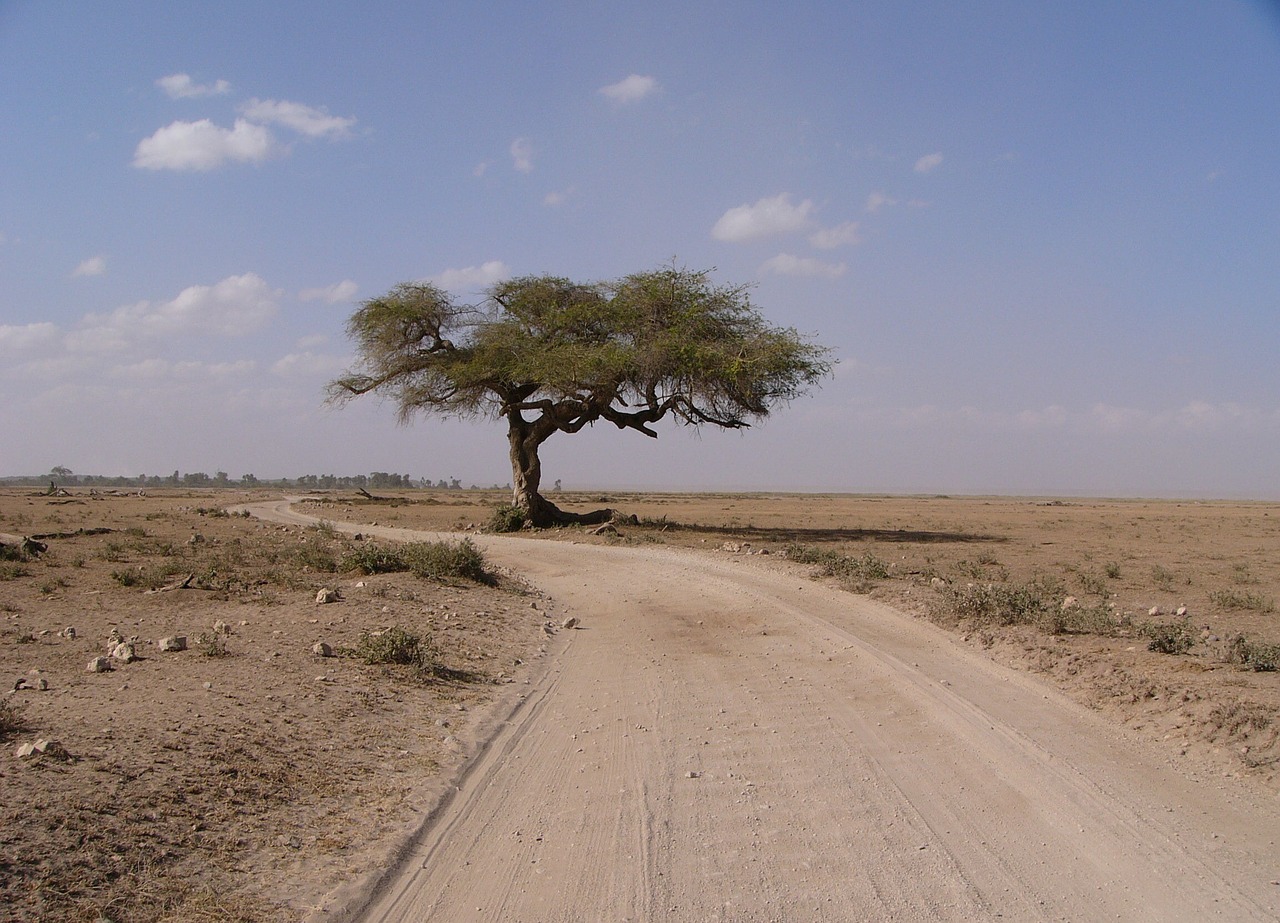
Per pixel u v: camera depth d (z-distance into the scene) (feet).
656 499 360.69
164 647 36.01
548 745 27.55
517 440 139.85
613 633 49.73
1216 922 16.07
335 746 25.46
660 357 117.60
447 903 17.15
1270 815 20.52
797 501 369.71
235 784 21.49
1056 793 22.36
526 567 89.97
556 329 129.70
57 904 15.11
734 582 67.92
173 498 275.39
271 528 121.39
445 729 28.55
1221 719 25.84
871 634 43.96
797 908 16.87
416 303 129.39
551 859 19.15
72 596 51.96
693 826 20.95
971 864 18.74
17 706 26.14
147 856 17.30
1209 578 73.67
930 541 119.03
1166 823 20.35
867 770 24.77
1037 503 395.75
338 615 46.96
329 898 16.79
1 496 238.48
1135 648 36.52
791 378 124.88
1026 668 35.42
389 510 216.95
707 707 32.07
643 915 16.61
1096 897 17.19
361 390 139.33
